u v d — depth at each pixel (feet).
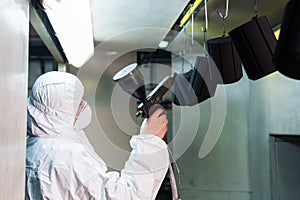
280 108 6.40
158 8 4.38
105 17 4.80
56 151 3.40
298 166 6.62
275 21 5.16
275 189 6.59
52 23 3.98
